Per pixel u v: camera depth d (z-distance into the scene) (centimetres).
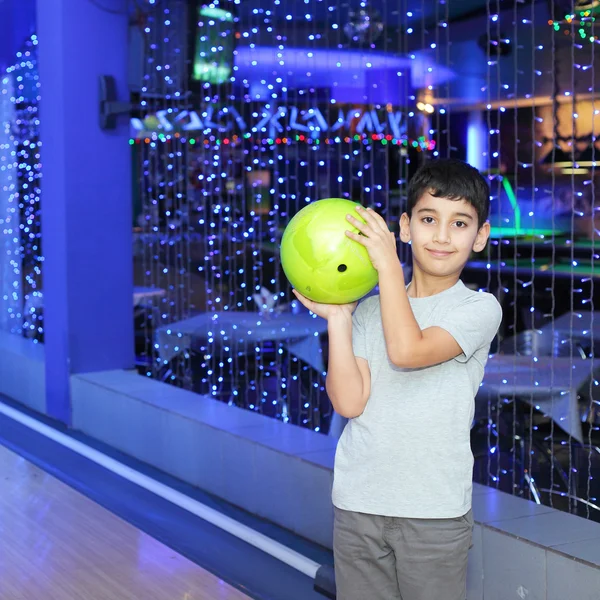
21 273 650
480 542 232
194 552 293
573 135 342
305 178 703
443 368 154
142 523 322
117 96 464
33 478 362
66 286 459
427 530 151
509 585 224
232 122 636
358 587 160
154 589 255
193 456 367
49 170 466
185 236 677
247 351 468
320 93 678
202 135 634
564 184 613
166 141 596
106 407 432
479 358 159
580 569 204
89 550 285
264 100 657
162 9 538
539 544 215
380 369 156
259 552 294
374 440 153
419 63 632
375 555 156
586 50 584
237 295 625
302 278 155
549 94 611
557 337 372
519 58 627
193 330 464
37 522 311
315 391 461
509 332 464
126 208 473
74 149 453
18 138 648
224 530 313
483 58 650
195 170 704
